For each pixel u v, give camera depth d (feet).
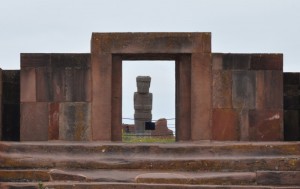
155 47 98.78
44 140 99.19
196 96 98.78
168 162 83.71
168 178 80.28
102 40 99.19
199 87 98.78
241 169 83.20
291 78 105.81
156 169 83.61
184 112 100.37
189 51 98.78
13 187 78.13
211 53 98.99
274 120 99.19
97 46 99.19
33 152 86.89
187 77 100.48
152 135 173.68
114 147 86.69
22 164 83.92
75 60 99.45
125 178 80.64
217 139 98.63
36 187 78.13
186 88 100.48
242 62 99.25
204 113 98.73
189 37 98.89
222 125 98.78
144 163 83.82
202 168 83.35
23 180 80.69
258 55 99.45
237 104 98.99
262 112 99.19
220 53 99.19
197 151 86.53
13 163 83.92
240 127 98.89
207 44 98.99
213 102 98.89
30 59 99.76
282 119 99.25
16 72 105.29
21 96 99.55
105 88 99.09
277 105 99.25
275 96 99.25
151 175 81.10
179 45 98.78
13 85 105.29
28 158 84.23
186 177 80.48
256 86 99.25
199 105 98.78
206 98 98.78
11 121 105.19
